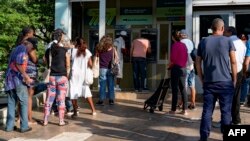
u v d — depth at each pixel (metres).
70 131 8.70
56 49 9.20
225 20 13.27
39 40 16.28
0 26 13.57
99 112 10.79
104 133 8.51
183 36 10.88
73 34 15.44
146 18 15.23
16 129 8.84
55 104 10.41
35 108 11.41
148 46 13.57
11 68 8.62
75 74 9.98
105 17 14.46
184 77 10.22
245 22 13.17
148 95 12.93
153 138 8.09
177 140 7.93
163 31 15.08
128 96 13.06
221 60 7.26
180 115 10.30
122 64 14.36
